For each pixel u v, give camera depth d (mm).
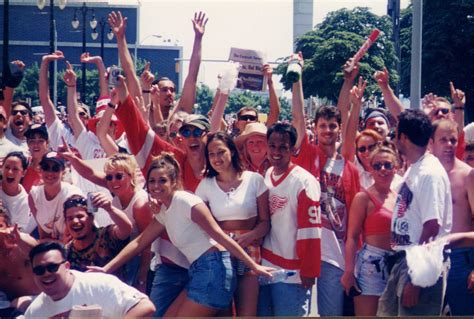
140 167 6805
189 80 8000
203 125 6598
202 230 6043
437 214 5781
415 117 5918
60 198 6973
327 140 6750
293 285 6258
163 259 6430
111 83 6664
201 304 5957
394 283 5957
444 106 7797
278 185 6289
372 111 7977
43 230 7086
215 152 6191
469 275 6254
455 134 6270
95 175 6930
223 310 6258
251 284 6230
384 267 6242
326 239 6590
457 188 6211
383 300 6035
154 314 6355
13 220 7398
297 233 6219
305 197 6188
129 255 6199
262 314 6316
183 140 6719
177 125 7477
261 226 6281
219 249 6055
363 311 6320
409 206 5914
